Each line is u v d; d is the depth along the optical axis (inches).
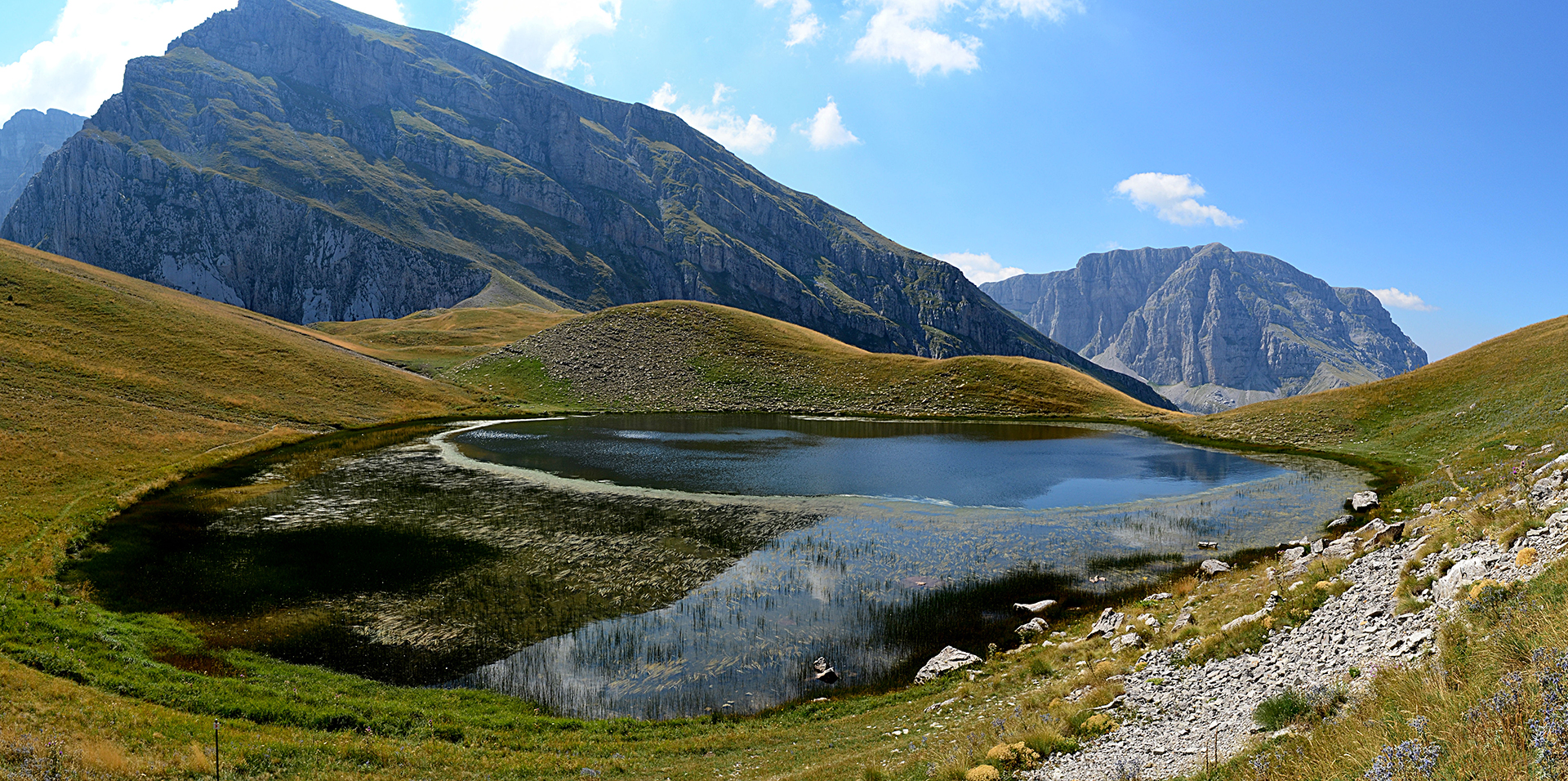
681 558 1477.6
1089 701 634.8
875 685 958.4
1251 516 1791.3
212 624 1126.4
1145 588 1286.9
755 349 5482.3
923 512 1871.3
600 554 1497.3
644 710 900.6
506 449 2837.1
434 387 4503.0
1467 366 3132.4
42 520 1552.7
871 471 2470.5
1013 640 1088.8
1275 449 2960.1
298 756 700.7
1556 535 560.4
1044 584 1330.0
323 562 1424.7
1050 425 3937.0
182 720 765.3
